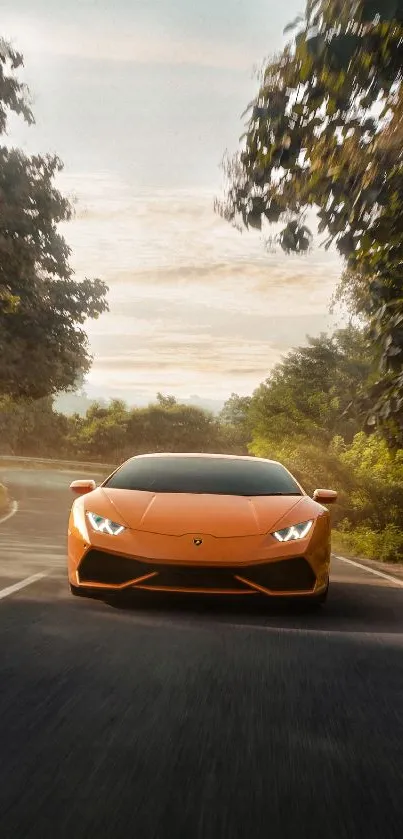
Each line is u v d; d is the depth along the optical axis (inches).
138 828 110.3
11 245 1001.5
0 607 272.4
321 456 852.0
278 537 269.0
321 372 1879.9
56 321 1184.8
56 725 152.6
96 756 136.9
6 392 1338.6
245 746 144.1
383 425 358.0
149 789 123.6
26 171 1046.4
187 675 191.5
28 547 506.3
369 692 182.2
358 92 234.1
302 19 227.8
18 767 131.0
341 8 211.6
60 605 277.0
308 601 272.8
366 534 631.8
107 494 298.8
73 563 278.8
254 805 119.0
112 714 160.2
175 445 3467.0
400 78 225.3
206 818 114.0
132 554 264.5
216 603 290.4
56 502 1120.2
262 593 263.7
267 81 251.1
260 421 1835.6
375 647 227.9
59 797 119.7
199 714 162.1
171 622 253.6
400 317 299.1
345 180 259.3
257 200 275.3
